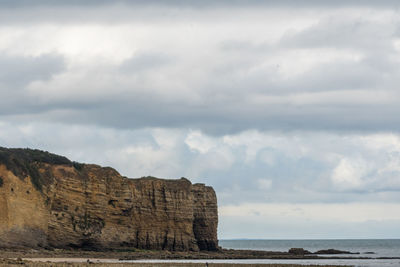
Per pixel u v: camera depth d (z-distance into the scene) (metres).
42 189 153.75
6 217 141.25
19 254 130.50
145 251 172.50
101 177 170.88
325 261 160.50
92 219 165.25
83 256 141.38
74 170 166.00
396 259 176.75
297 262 152.62
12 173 146.12
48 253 140.38
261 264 127.88
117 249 168.25
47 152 171.88
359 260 168.38
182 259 155.38
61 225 156.50
